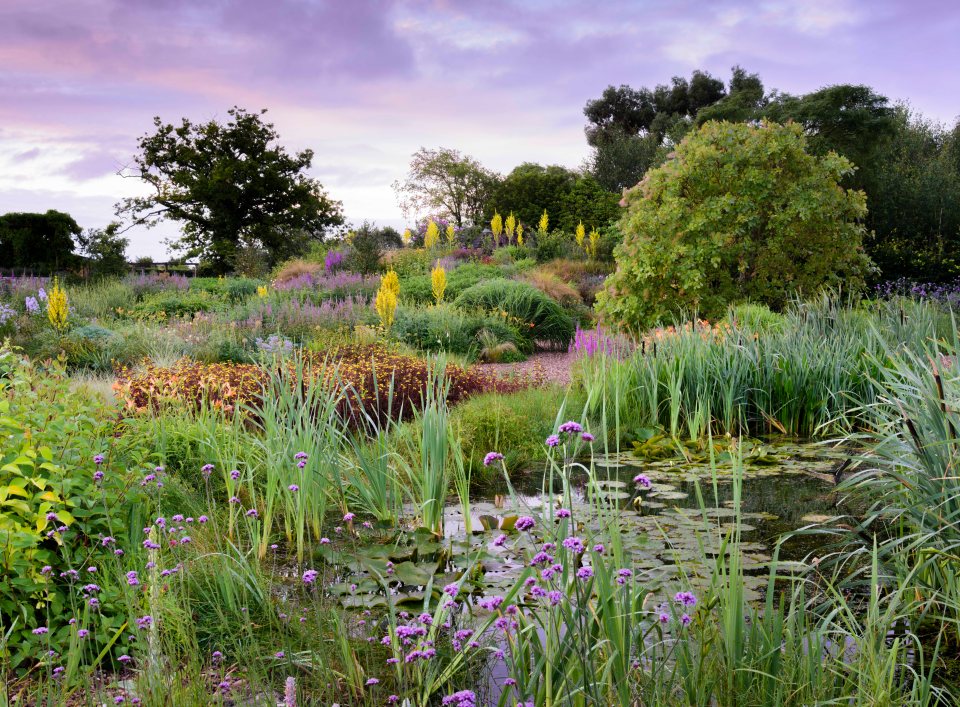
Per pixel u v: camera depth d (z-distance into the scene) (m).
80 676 2.86
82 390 5.09
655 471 6.27
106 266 24.33
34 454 3.58
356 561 4.11
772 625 2.60
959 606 3.00
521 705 2.24
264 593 3.58
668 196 12.93
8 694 2.79
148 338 12.44
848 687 2.46
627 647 2.43
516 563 4.18
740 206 12.51
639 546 4.29
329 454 5.07
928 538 3.41
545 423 7.33
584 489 5.80
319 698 2.75
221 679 2.92
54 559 3.51
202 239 38.16
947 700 2.70
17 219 23.94
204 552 4.00
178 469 5.36
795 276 13.09
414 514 5.09
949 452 3.51
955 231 22.17
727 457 6.56
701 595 3.44
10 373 4.66
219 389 7.46
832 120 25.73
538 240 28.56
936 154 26.73
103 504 3.76
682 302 12.95
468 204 46.88
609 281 13.47
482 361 14.02
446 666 3.06
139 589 3.36
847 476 5.83
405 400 8.15
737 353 7.91
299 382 5.38
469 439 6.66
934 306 10.31
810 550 4.29
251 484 4.51
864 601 3.57
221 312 16.03
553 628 2.46
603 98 52.19
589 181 34.50
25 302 16.78
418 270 24.56
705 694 2.38
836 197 12.63
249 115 39.28
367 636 3.31
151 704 2.54
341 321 14.94
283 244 37.94
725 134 12.95
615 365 8.12
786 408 7.64
